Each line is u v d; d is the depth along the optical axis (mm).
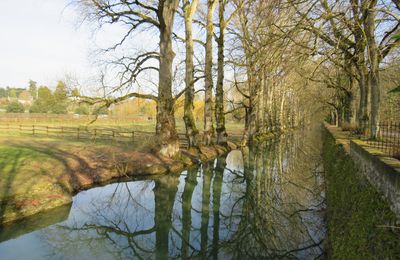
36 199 10469
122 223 11062
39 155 16625
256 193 14922
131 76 16094
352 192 7395
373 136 10344
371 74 10375
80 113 61844
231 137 37125
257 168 20750
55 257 8055
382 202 5195
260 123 38000
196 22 23062
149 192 14445
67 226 9992
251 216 11836
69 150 19375
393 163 5211
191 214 12180
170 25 16906
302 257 8219
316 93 34656
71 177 13641
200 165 19328
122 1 15781
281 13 6988
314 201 13023
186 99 21000
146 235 10250
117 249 9047
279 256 8422
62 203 11133
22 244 8562
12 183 11312
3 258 7676
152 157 17656
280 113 48844
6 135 28141
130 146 21875
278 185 16250
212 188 15719
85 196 12695
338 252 6570
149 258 8633
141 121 54562
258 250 8977
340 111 33438
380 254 4410
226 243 9688
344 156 10969
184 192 14836
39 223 9766
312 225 10297
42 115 54031
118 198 13219
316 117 90062
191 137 21250
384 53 10422
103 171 15109
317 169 19828
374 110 10375
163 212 12258
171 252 9078
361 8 7430
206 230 10711
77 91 14812
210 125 24141
